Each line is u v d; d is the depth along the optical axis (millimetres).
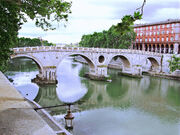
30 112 2410
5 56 15531
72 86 37000
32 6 10484
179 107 26547
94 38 82875
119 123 20969
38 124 2041
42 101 27969
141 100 29719
